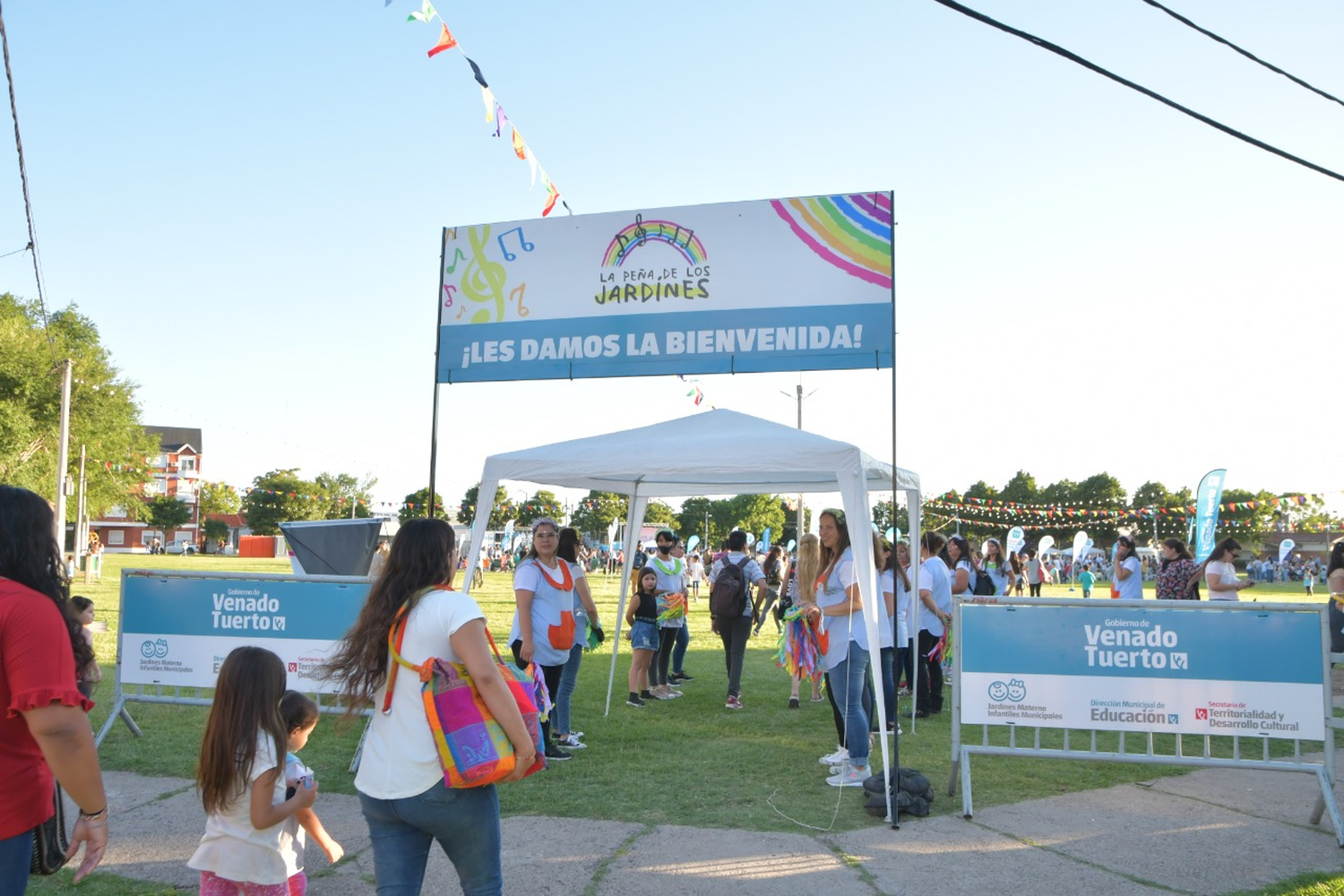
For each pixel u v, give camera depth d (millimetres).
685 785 6215
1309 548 71312
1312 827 5422
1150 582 44312
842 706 6312
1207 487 15914
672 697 10016
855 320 6805
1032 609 5828
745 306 6988
